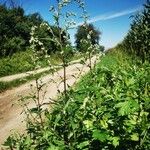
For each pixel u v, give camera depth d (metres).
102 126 2.98
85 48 4.26
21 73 26.58
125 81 4.04
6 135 7.75
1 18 44.09
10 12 48.78
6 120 9.46
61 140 3.15
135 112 3.07
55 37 3.66
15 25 45.41
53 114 3.50
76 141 3.08
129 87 3.83
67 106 3.24
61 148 2.96
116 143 2.82
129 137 2.94
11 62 31.64
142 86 4.14
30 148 3.34
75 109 3.26
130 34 16.80
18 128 8.16
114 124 2.99
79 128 3.16
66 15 3.62
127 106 2.89
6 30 43.16
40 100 11.52
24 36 45.97
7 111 10.76
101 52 4.41
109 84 4.35
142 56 10.57
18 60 32.91
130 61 9.99
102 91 3.48
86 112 3.21
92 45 4.27
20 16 51.09
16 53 37.28
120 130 2.97
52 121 3.47
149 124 2.93
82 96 3.99
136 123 2.98
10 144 3.44
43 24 3.71
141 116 3.04
